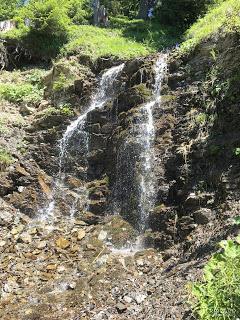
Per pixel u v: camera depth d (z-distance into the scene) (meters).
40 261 6.20
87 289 5.30
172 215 6.22
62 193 7.84
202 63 8.18
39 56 12.28
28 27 12.31
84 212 7.38
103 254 6.12
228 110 6.69
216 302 3.15
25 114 9.83
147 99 8.27
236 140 6.20
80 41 12.05
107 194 7.49
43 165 8.37
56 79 10.16
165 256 5.67
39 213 7.50
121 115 8.19
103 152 8.14
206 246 5.11
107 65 10.59
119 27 14.53
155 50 12.06
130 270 5.59
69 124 9.02
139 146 7.43
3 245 6.57
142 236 6.35
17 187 7.82
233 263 3.27
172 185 6.58
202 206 5.91
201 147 6.57
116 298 5.02
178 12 14.02
